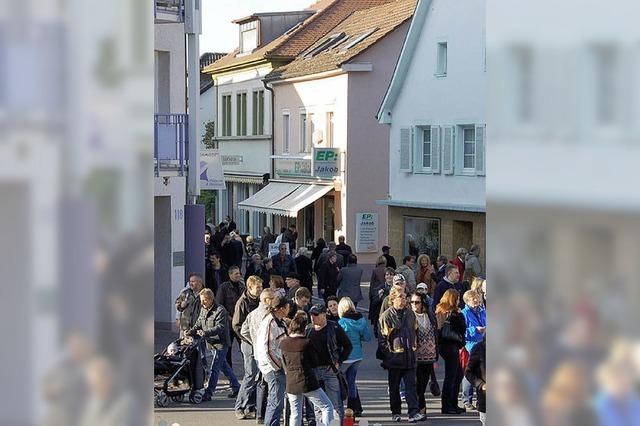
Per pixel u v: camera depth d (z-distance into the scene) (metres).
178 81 32.16
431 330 19.30
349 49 60.72
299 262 39.12
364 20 65.00
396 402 19.16
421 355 19.16
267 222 71.00
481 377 14.27
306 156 63.50
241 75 75.06
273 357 17.28
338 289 35.97
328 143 61.28
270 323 17.36
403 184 51.12
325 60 62.00
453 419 19.34
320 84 62.12
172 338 29.95
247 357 19.19
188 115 31.41
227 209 79.19
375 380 24.64
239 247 40.28
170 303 31.92
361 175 58.72
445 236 47.84
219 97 79.62
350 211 58.69
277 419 17.42
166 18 30.59
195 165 31.48
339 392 17.33
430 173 48.84
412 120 50.19
